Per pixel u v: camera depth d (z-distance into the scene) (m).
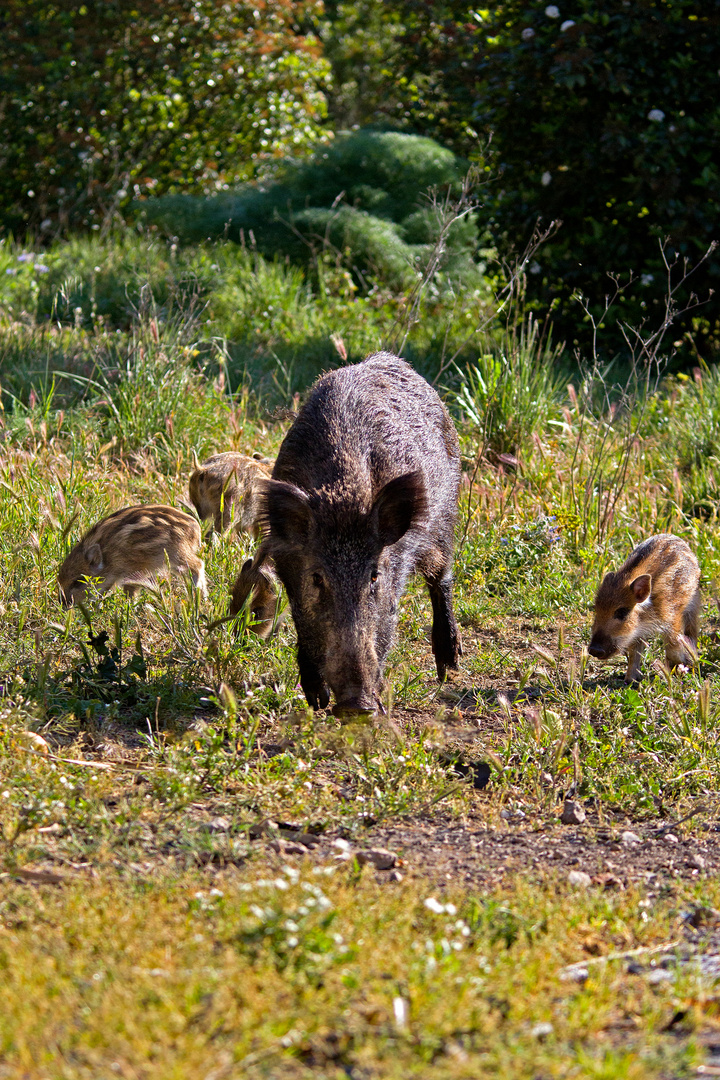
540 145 25.92
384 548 9.19
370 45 52.84
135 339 19.59
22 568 12.98
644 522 16.59
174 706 10.14
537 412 19.08
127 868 6.83
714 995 5.39
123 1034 4.57
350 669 8.45
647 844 8.00
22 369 20.22
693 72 24.31
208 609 11.91
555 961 5.69
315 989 5.10
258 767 8.70
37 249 30.03
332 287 28.83
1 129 32.78
